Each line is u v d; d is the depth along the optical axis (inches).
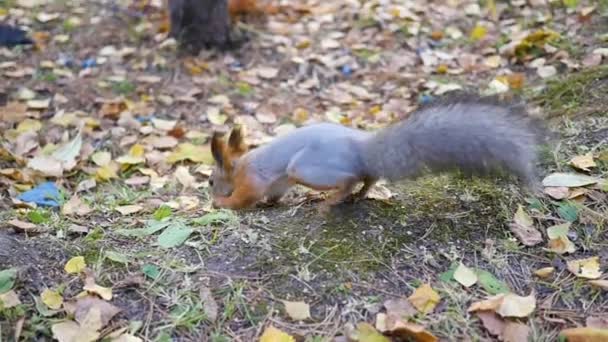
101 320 59.0
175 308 60.0
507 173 62.1
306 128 65.4
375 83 91.6
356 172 63.9
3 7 112.5
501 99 62.8
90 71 93.9
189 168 78.5
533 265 62.2
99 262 62.6
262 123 85.4
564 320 59.4
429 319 59.3
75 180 77.2
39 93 89.9
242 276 61.5
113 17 109.7
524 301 59.5
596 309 60.0
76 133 83.3
